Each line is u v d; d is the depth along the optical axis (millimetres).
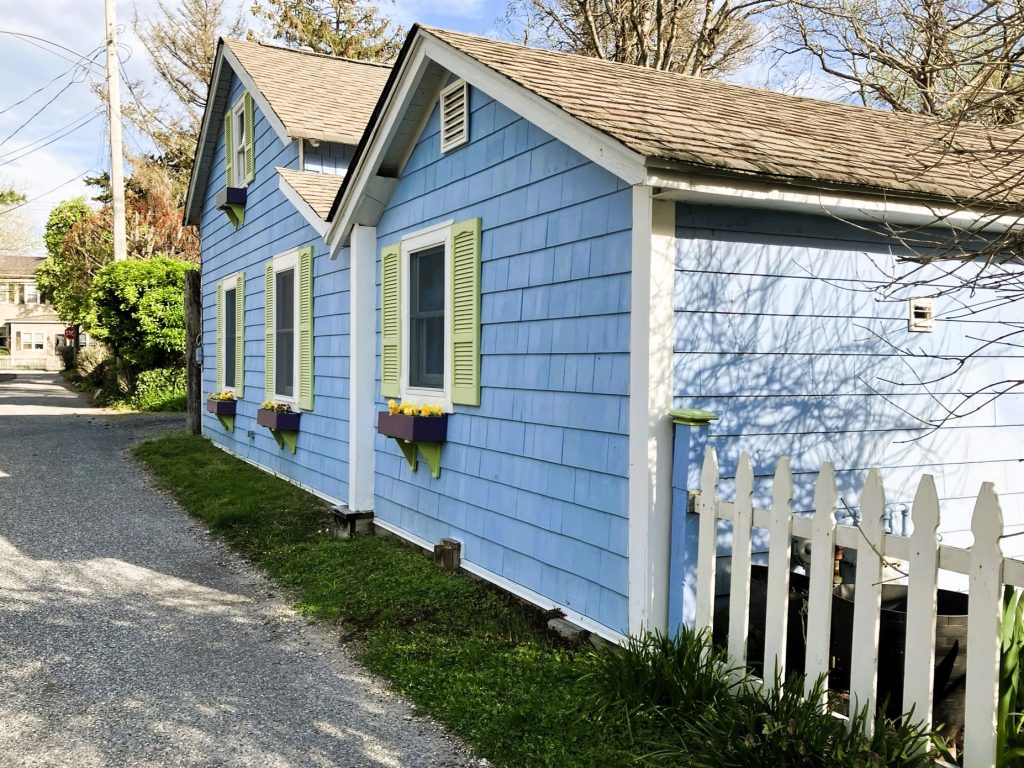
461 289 5816
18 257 60062
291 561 6301
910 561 2840
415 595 5270
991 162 5547
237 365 11672
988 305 5191
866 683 2977
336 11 30375
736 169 3758
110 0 19438
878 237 4742
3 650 4566
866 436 4746
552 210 4812
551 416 4809
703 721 3209
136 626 4977
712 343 4184
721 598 4172
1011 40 4199
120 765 3285
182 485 9523
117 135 19750
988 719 2613
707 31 17312
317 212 8180
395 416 6316
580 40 18953
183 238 27250
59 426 15758
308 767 3266
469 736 3467
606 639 4277
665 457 3971
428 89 6168
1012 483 5277
